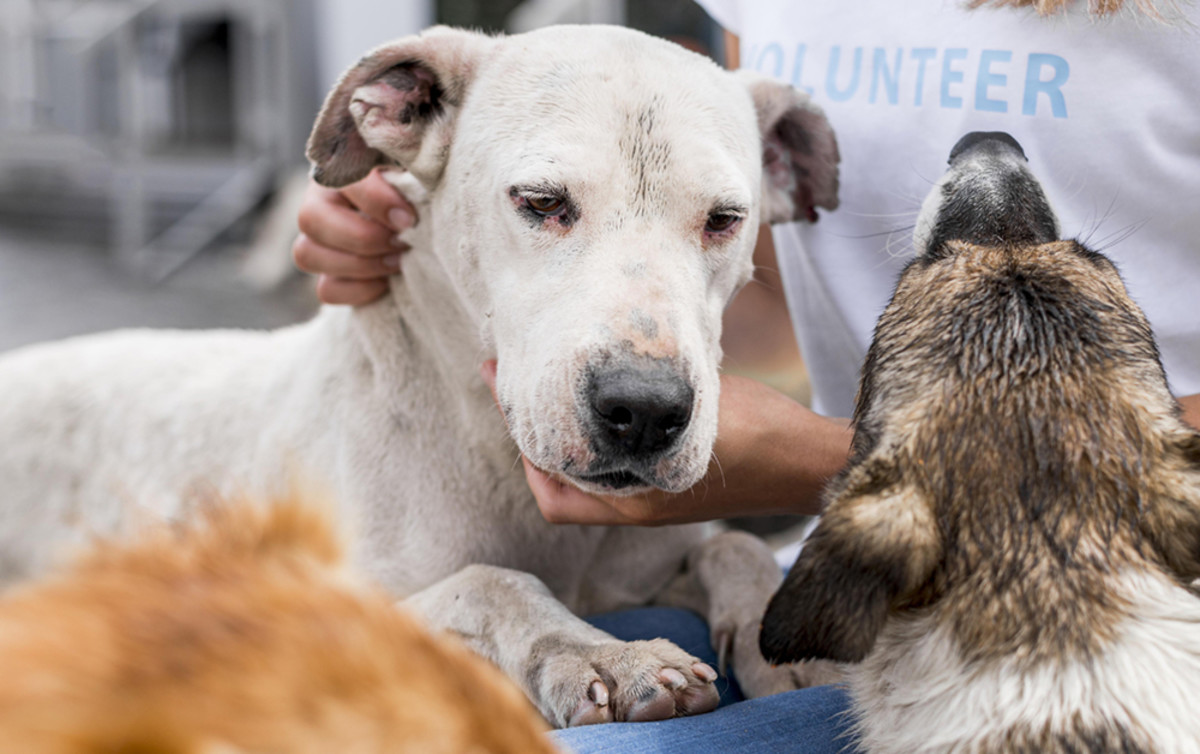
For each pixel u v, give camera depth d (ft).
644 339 5.64
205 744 1.69
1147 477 4.30
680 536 8.27
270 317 33.24
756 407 6.52
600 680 5.73
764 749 5.03
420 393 7.64
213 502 2.46
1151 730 3.92
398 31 42.86
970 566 4.32
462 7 40.78
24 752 1.57
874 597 4.17
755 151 7.03
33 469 9.44
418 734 1.93
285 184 43.52
